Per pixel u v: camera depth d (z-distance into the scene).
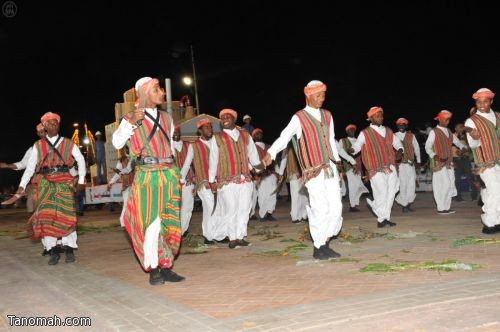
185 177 8.65
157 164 5.57
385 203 9.05
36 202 7.48
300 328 3.89
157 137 5.57
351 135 12.69
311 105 6.62
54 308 4.98
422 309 4.15
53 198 7.39
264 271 6.03
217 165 7.80
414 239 7.52
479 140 7.55
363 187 12.41
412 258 6.19
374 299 4.50
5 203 7.41
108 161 17.73
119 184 17.11
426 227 8.71
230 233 7.89
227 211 7.88
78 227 12.33
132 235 5.69
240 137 7.84
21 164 7.87
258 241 8.42
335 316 4.10
